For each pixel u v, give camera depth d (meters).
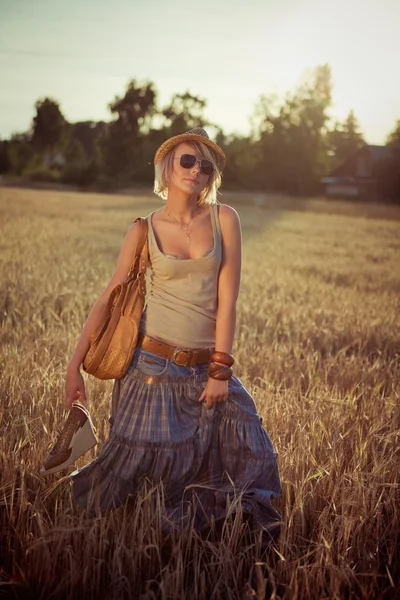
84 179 77.94
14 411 3.97
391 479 3.47
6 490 3.22
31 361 4.97
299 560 2.74
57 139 102.38
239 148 79.06
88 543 2.75
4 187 69.19
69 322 6.61
